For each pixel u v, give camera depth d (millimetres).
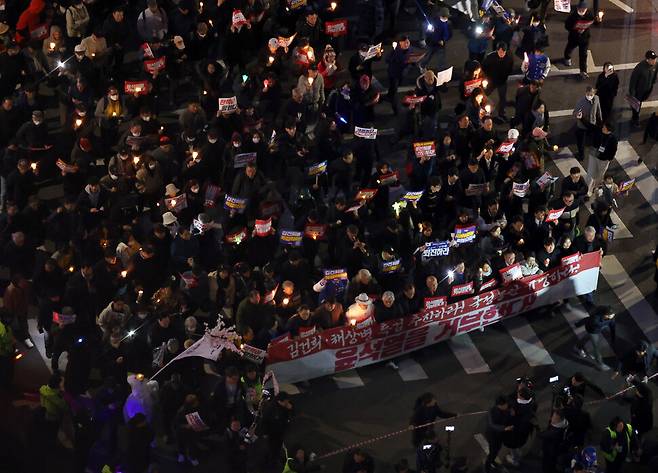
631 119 64750
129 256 52406
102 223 53125
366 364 53469
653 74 62219
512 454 50469
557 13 69750
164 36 61531
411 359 54250
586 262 55531
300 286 52812
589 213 60062
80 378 49844
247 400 48812
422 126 59375
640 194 61531
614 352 54906
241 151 55719
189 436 48875
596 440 51938
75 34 62781
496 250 55000
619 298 57156
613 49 68250
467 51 67062
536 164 57219
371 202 55719
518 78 65938
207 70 58906
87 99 58500
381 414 52062
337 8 64188
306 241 54219
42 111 57562
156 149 56250
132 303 51844
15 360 52438
